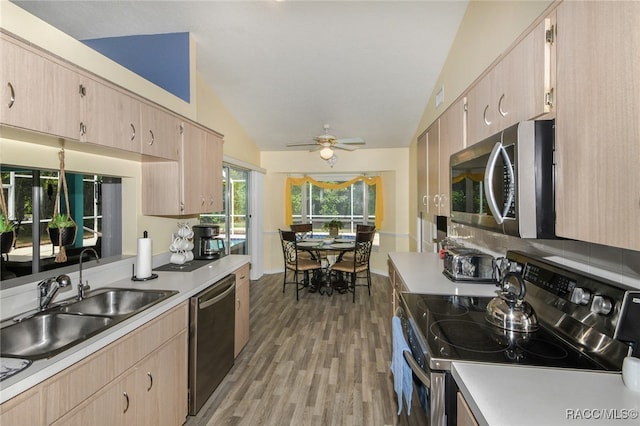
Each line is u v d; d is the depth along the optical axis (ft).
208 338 7.14
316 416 6.73
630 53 2.35
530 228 3.51
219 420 6.59
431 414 3.54
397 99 12.98
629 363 2.85
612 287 3.41
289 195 20.24
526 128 3.52
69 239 5.53
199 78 11.53
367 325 11.57
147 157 7.19
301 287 16.56
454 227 10.27
